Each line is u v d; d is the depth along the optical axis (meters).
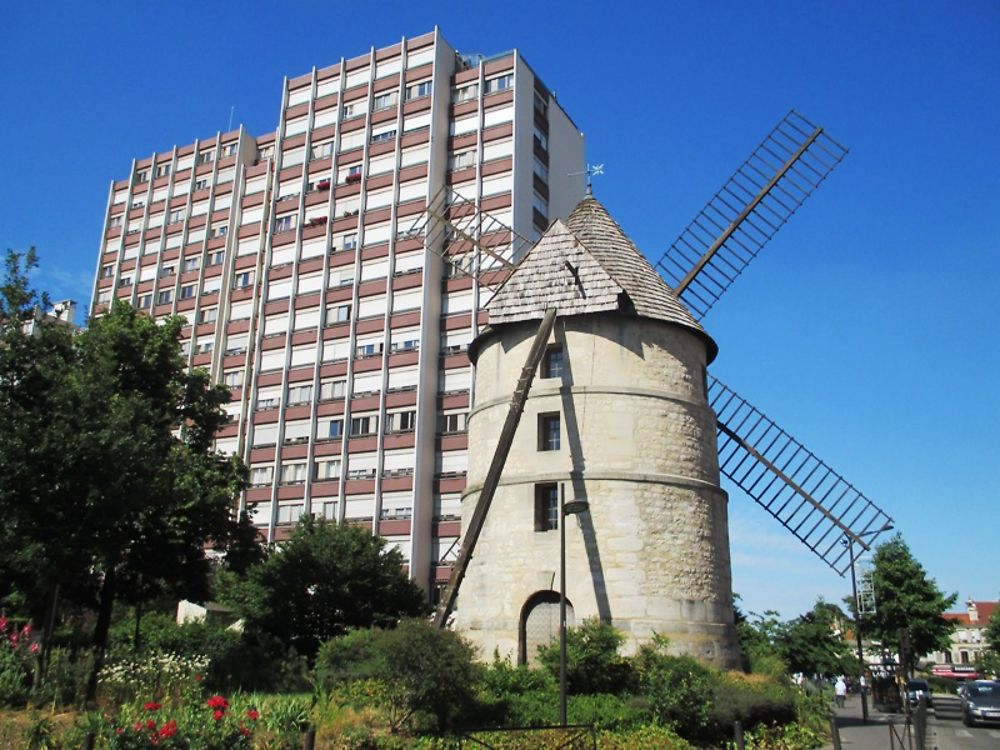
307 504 54.88
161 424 29.45
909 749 19.36
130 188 75.19
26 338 21.39
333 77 64.75
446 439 53.38
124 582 31.52
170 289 70.00
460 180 57.84
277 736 15.45
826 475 30.53
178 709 15.22
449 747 16.22
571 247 27.33
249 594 37.12
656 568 24.08
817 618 45.06
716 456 27.62
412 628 18.39
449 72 61.75
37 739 14.30
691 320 27.66
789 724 22.14
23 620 31.19
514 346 27.06
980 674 99.56
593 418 25.28
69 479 18.86
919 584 47.22
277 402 58.53
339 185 61.44
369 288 57.56
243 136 71.25
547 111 62.66
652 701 19.77
